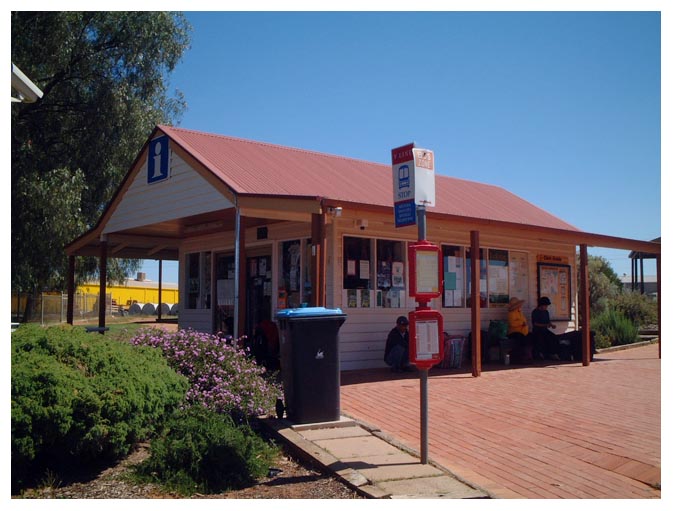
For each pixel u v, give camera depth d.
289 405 7.79
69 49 22.64
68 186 21.05
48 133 23.75
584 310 14.50
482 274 15.80
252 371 8.17
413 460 6.61
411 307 13.89
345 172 15.40
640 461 6.69
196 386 7.76
